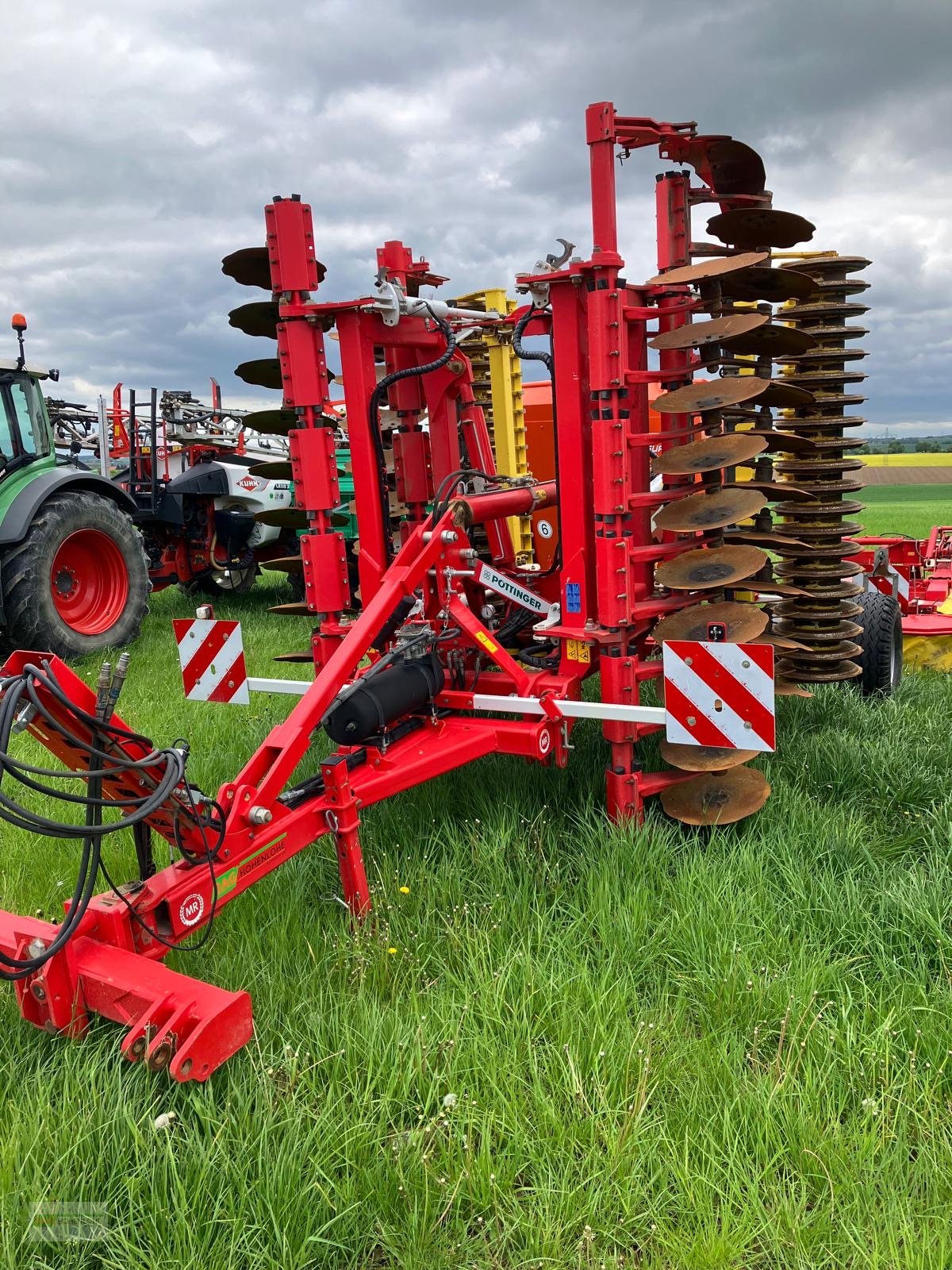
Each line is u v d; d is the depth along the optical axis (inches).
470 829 160.4
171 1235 85.4
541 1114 97.4
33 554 314.7
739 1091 99.9
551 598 206.8
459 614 163.5
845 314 214.7
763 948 125.0
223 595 518.9
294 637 367.9
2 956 105.2
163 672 305.3
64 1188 88.6
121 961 104.3
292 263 171.2
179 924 111.1
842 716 217.9
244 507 482.3
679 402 157.3
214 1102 99.7
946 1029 107.1
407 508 205.6
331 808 131.6
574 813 170.9
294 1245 85.0
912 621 287.9
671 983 122.7
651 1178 90.4
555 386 161.5
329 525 179.5
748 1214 85.2
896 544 329.4
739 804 161.8
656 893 141.3
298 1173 89.4
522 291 162.7
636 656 162.4
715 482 168.9
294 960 126.6
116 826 99.1
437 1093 101.5
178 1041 95.4
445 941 131.2
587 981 116.2
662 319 179.3
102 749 107.7
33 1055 108.4
